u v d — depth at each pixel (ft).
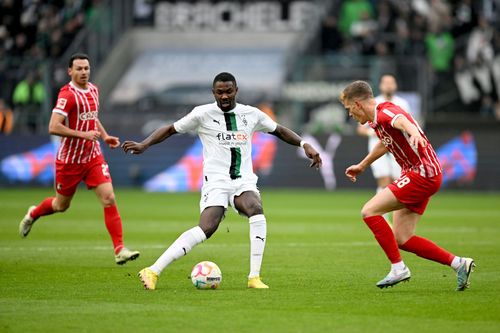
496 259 127.24
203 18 376.27
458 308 85.66
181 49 372.38
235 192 101.24
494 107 319.68
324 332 73.97
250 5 372.38
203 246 145.89
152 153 322.34
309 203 252.62
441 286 101.24
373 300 90.74
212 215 99.71
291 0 369.50
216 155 101.24
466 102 322.34
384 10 337.52
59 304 87.86
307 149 103.60
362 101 97.55
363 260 126.82
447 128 314.55
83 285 101.71
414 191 97.09
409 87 308.40
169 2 375.66
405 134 95.91
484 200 268.62
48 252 136.26
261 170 317.42
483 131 312.09
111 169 324.19
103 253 135.23
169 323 77.82
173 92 351.25
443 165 307.17
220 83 100.27
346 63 312.09
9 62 330.54
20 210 221.25
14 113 326.44
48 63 325.21
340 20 346.33
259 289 98.53
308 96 314.35
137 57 370.94
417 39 332.60
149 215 210.18
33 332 74.18
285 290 97.76
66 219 197.77
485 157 304.91
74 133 119.34
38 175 320.70
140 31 374.22
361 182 310.45
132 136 323.37
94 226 181.16
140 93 355.15
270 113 319.06
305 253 135.85
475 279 106.93
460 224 189.57
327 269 116.78
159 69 363.56
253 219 99.81
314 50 340.18
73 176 124.88
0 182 322.96
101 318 80.12
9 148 323.16
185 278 108.06
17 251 137.39
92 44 351.87
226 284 102.94
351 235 165.17
